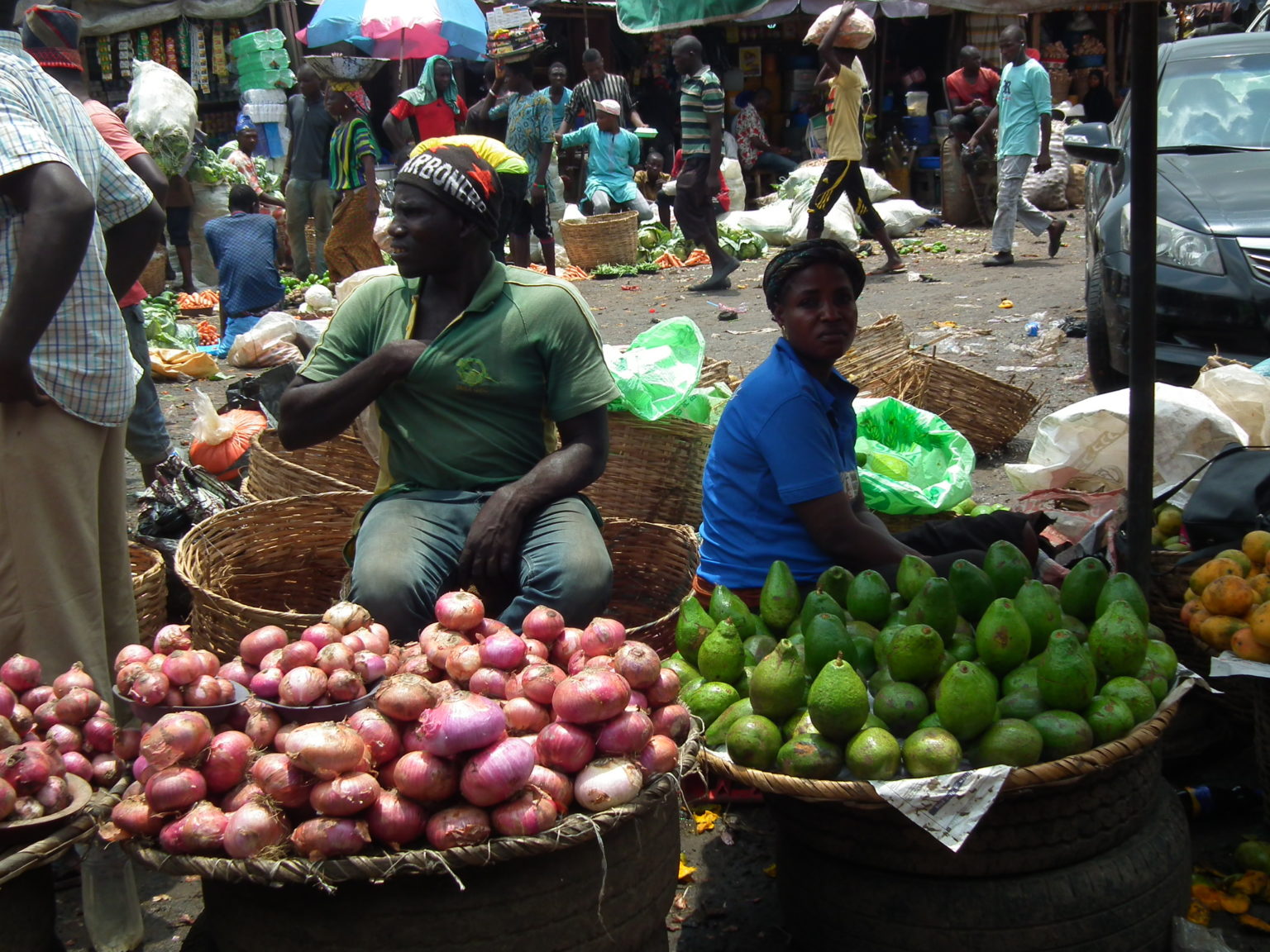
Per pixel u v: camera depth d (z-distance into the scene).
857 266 3.05
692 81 10.05
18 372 2.54
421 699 2.04
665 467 4.52
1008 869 2.29
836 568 2.92
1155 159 2.90
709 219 10.36
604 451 3.31
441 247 3.11
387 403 3.34
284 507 4.04
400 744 2.04
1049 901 2.26
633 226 11.81
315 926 1.93
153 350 8.23
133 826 1.97
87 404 2.72
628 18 13.28
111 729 2.39
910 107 16.25
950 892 2.28
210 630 3.28
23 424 2.64
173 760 1.99
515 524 3.11
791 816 2.44
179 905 2.81
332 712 2.16
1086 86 17.86
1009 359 7.47
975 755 2.33
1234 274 5.30
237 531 3.91
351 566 3.37
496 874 1.94
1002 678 2.53
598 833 1.96
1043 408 6.51
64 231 2.50
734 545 3.19
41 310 2.52
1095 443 4.05
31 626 2.71
